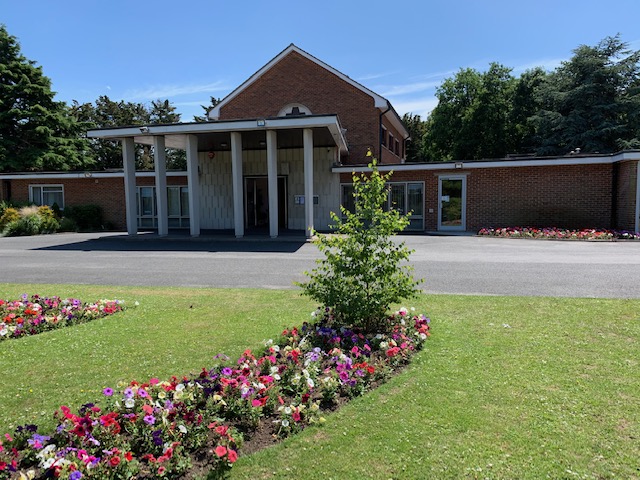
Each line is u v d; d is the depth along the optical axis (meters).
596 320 5.44
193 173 16.78
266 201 21.66
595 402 3.43
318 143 20.05
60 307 6.41
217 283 8.58
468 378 3.91
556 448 2.87
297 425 3.21
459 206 19.12
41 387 3.91
